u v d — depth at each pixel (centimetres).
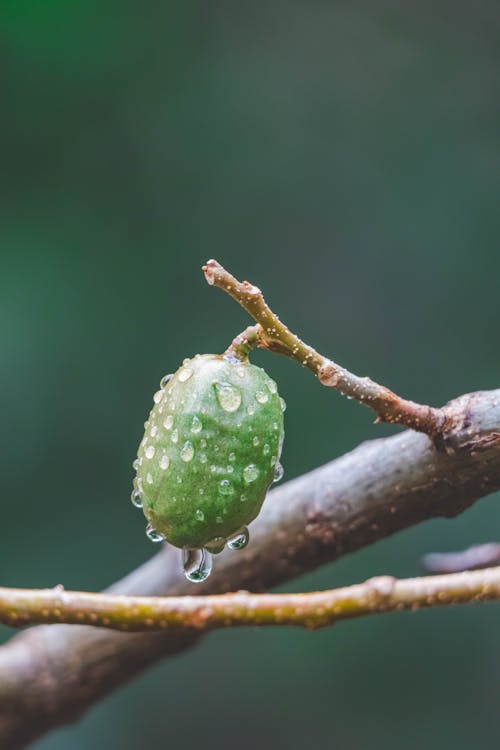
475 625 94
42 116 115
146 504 38
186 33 119
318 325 112
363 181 115
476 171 113
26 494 102
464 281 110
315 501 42
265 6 119
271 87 118
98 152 115
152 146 116
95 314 109
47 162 114
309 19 118
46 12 116
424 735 93
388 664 95
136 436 106
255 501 38
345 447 103
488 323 109
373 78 117
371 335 111
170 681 95
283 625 36
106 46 117
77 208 113
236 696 95
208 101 117
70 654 46
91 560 102
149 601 36
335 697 95
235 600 36
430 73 116
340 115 117
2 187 113
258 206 115
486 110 114
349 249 113
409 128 115
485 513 93
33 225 112
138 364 109
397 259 112
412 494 40
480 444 39
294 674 95
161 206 114
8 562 101
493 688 93
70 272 110
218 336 111
